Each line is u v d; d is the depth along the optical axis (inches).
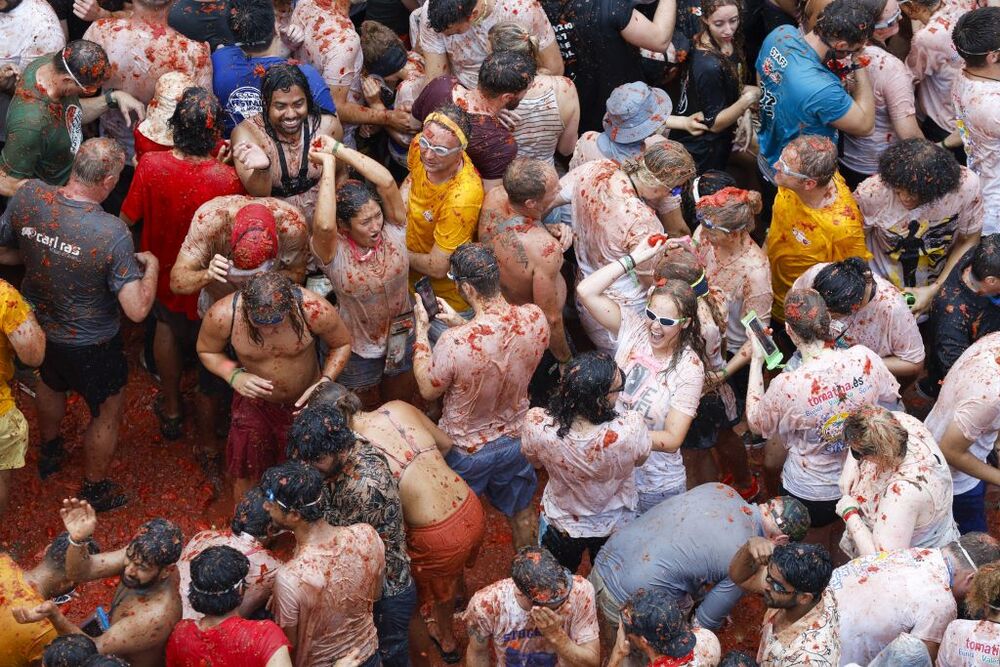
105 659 414.0
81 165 550.6
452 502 524.7
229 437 573.6
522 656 478.9
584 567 623.2
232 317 533.0
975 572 460.4
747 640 590.2
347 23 677.9
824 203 614.5
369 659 482.0
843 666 467.2
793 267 633.6
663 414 529.3
